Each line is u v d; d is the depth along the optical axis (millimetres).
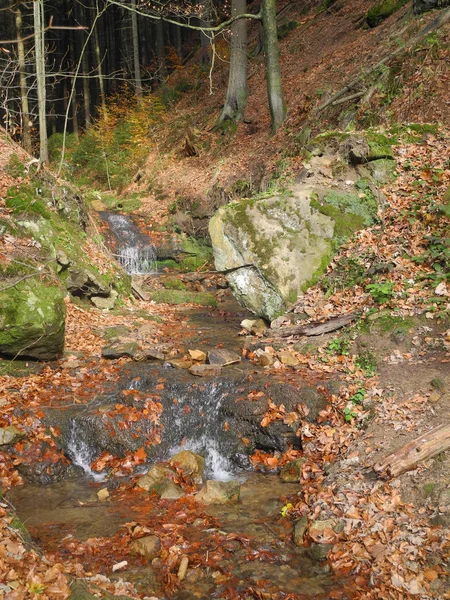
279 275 9641
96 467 6684
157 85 32969
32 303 8172
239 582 4594
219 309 12797
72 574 4531
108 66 35719
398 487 5281
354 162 10688
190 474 6402
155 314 11844
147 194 20750
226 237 9922
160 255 17250
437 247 8570
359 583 4488
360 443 6078
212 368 7855
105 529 5387
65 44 32719
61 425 6914
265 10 17141
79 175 25172
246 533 5238
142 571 4742
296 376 7488
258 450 6934
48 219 11086
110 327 10156
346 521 5078
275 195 10109
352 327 8156
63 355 8781
